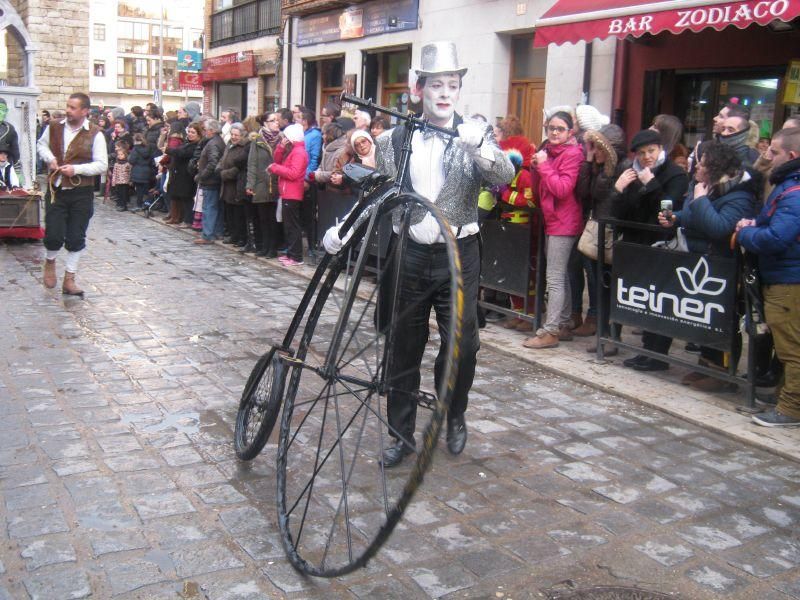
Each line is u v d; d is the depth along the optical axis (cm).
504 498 371
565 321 638
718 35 816
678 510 366
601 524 350
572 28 778
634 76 905
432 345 620
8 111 1066
